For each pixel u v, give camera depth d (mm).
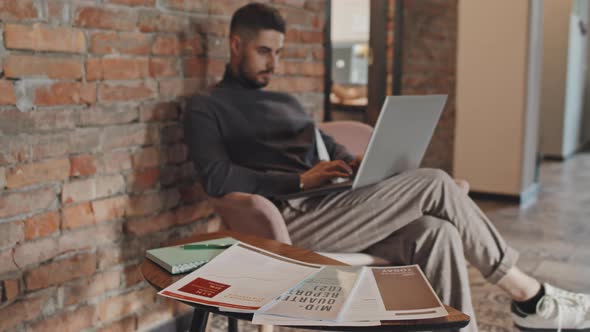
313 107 2590
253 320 836
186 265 1113
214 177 1651
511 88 4086
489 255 1615
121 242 1799
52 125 1562
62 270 1627
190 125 1750
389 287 950
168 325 1974
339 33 3678
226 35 2125
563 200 4277
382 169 1621
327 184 1737
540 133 6680
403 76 3588
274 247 1284
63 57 1578
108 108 1716
